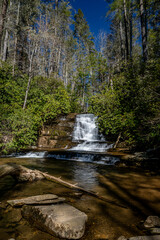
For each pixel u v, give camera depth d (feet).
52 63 69.00
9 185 13.03
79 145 35.68
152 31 35.24
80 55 90.12
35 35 35.83
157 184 13.58
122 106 31.60
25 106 39.32
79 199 10.48
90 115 48.03
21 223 7.37
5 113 28.81
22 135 29.71
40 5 44.65
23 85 45.52
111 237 6.42
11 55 65.77
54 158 28.22
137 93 26.73
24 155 29.84
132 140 28.48
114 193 11.67
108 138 38.04
